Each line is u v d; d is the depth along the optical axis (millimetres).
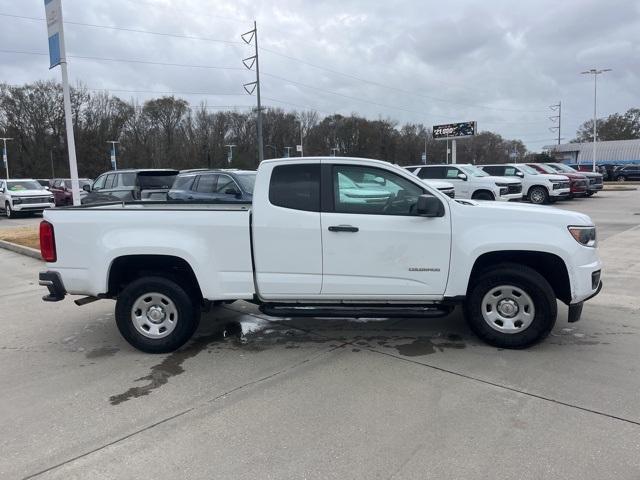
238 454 3184
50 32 12453
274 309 4961
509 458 3055
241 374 4465
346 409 3740
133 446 3311
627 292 6992
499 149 109500
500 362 4562
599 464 2973
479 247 4707
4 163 78312
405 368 4488
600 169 48969
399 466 3006
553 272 4949
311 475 2943
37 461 3160
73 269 5027
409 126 104188
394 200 4832
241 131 94312
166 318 5031
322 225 4797
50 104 81375
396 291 4848
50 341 5531
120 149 84500
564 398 3824
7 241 12969
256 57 40375
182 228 4902
